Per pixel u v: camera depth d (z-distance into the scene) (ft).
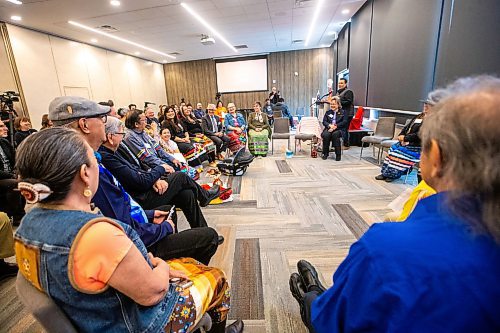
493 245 1.16
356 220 7.78
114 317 2.09
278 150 18.88
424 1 11.50
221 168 12.89
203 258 4.33
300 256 6.12
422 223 1.34
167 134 12.03
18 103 18.57
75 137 2.14
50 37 20.61
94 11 16.33
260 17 19.70
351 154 16.43
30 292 2.01
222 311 3.37
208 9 17.30
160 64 37.88
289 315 4.50
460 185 1.23
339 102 15.12
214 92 37.88
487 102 1.22
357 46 20.86
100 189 3.68
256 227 7.56
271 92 34.06
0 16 16.31
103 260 1.90
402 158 10.62
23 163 1.94
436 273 1.16
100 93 26.21
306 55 34.71
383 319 1.22
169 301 2.57
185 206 6.41
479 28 8.25
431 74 11.07
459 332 1.11
